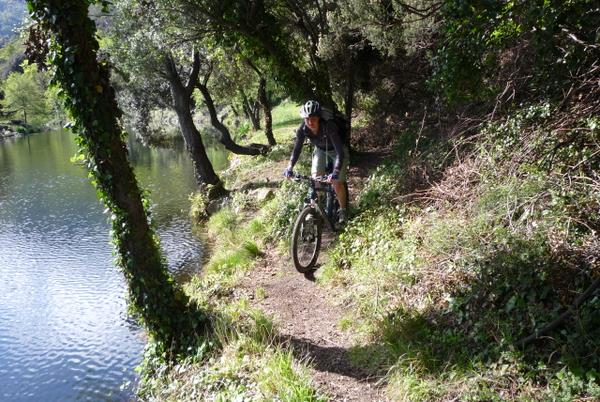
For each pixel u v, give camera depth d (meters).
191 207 14.22
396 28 10.64
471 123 7.14
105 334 7.43
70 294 9.19
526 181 4.90
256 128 30.91
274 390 4.09
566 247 3.97
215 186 13.67
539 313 3.76
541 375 3.44
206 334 5.30
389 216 6.63
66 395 5.92
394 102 14.44
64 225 14.34
